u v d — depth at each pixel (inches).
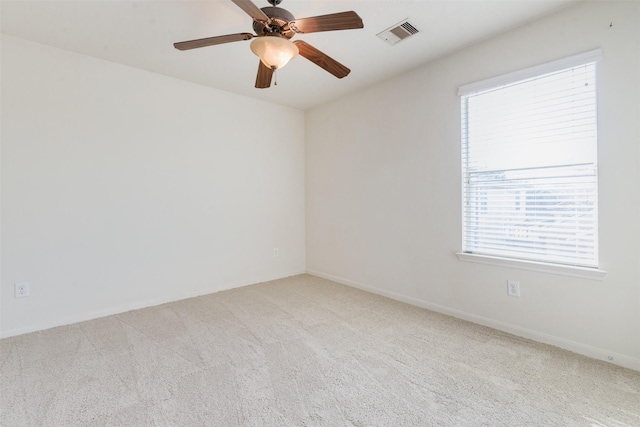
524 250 92.6
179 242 129.7
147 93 120.0
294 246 171.0
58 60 102.0
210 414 59.8
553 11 83.5
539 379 71.2
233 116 144.8
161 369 75.7
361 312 114.3
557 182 85.7
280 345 88.4
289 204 168.1
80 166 106.7
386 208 131.8
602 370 74.5
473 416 59.4
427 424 57.3
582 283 81.7
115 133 113.3
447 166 109.7
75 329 99.7
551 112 86.2
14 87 95.3
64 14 83.4
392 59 110.7
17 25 88.8
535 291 90.0
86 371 74.8
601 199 78.1
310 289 143.9
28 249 98.3
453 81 106.6
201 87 134.2
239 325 102.5
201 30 91.7
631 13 72.9
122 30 91.5
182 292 130.7
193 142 132.6
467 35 95.1
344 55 107.5
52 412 60.4
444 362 78.8
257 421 58.0
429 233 116.3
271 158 159.8
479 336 93.4
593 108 79.4
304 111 172.9
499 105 96.5
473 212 104.4
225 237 143.6
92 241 109.5
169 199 126.6
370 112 136.9
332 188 157.9
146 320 107.0
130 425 57.0
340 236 154.3
